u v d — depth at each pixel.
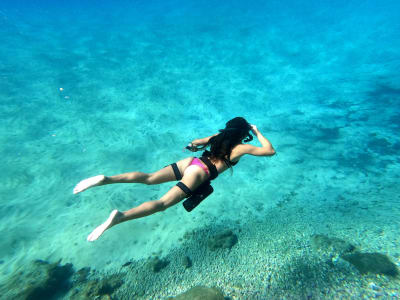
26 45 18.12
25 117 10.36
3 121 9.94
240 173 8.16
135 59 17.22
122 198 7.17
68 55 17.05
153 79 14.45
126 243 5.84
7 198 6.97
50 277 4.87
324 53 19.02
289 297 4.15
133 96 12.60
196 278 4.84
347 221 5.79
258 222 6.24
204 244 5.66
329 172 8.12
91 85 13.30
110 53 18.05
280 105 12.54
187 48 19.64
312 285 4.26
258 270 4.77
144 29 24.75
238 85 14.33
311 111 11.96
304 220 6.08
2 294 4.59
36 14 31.48
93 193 7.36
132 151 9.05
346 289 4.05
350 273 4.31
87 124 10.31
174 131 10.27
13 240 5.86
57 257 5.54
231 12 31.23
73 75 14.20
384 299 3.77
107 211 6.73
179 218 6.50
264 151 2.78
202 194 2.79
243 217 6.46
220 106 12.20
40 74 13.92
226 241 5.52
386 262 4.27
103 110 11.34
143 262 5.34
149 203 2.39
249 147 2.81
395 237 4.89
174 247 5.65
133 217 2.22
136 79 14.37
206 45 20.25
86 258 5.50
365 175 7.85
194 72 15.68
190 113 11.57
